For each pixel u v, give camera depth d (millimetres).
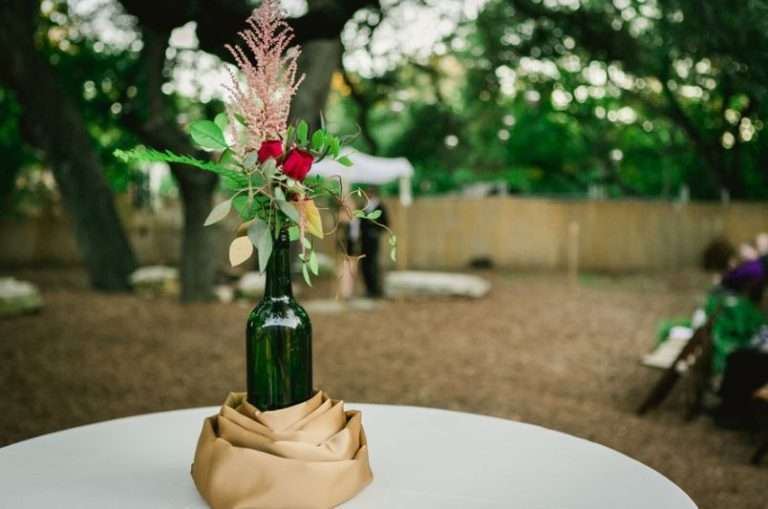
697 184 21688
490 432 1976
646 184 23703
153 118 10055
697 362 5289
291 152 1458
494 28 15359
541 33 13836
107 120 14805
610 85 17641
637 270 18594
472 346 8172
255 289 11023
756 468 4402
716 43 9055
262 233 1449
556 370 7105
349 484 1464
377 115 26172
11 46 10891
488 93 19203
